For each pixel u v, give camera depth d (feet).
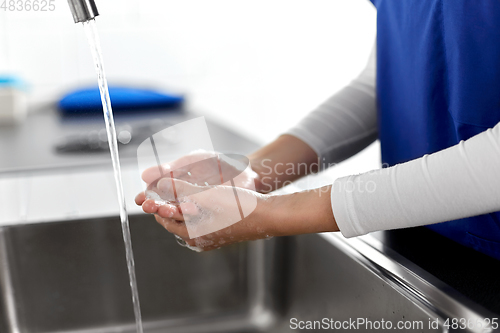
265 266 2.23
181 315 2.26
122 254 2.20
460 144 1.22
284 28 6.02
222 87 6.11
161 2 5.65
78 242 2.15
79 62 5.37
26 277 2.12
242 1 5.90
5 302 2.06
